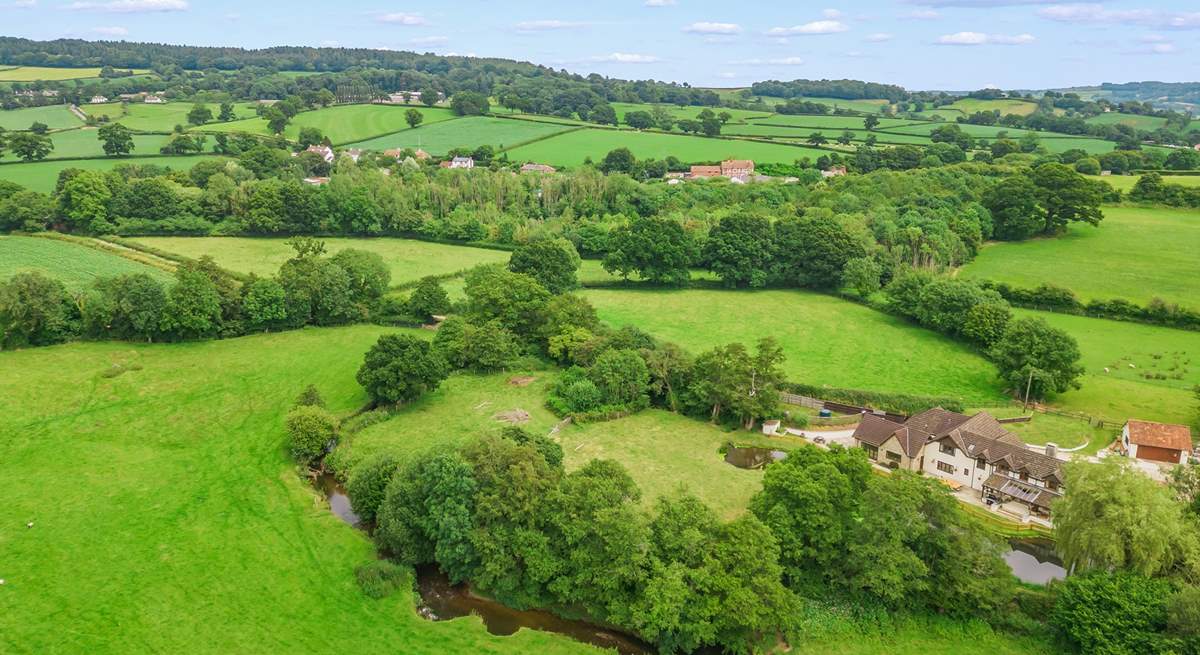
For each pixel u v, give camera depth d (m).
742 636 58.00
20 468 81.88
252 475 83.12
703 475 84.56
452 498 65.94
